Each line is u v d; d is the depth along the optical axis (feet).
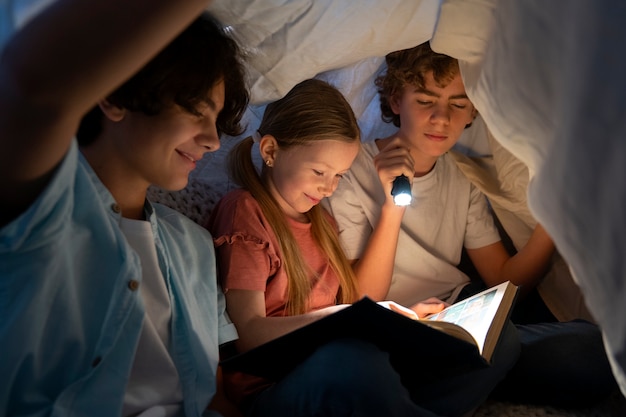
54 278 2.82
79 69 2.23
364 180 5.04
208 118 3.34
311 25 3.84
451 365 3.36
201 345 3.38
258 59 4.01
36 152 2.42
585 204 2.30
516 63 2.67
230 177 4.60
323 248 4.63
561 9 2.35
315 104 4.26
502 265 5.26
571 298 5.12
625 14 2.06
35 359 2.80
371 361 3.06
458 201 5.26
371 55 4.26
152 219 3.47
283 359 3.44
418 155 5.06
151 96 3.09
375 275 4.79
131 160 3.24
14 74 2.22
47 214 2.64
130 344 3.04
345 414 2.96
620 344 2.30
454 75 4.58
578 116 2.23
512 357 3.89
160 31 2.25
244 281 4.05
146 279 3.33
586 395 4.14
